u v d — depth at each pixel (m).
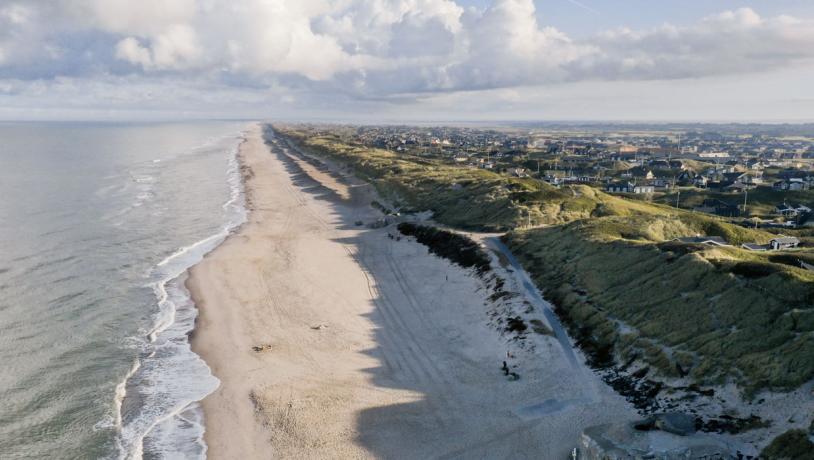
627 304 42.34
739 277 39.78
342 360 41.34
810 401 26.88
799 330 32.22
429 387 36.84
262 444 30.91
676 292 41.44
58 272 60.16
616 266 49.66
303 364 40.72
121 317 48.78
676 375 32.62
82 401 34.84
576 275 50.56
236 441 31.19
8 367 38.78
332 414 33.66
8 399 34.59
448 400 34.97
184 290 56.28
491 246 65.62
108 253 68.69
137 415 33.69
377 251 72.81
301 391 36.56
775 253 52.12
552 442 29.39
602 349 38.41
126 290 55.69
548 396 34.16
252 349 43.22
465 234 71.81
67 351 41.72
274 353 42.50
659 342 36.34
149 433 31.80
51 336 44.22
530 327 42.91
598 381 34.94
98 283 57.25
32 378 37.41
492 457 28.77
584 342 39.94
